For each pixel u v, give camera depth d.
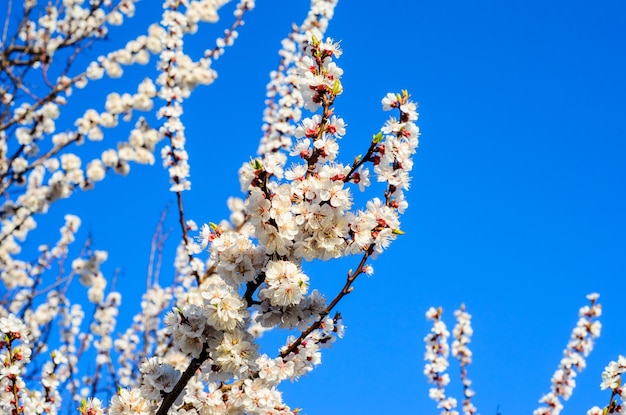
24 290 1.04
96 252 1.00
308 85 0.87
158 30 0.98
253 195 0.84
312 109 0.88
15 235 1.01
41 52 0.91
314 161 0.86
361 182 0.86
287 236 0.84
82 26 0.94
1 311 1.00
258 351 0.87
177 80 1.03
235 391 0.87
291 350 0.87
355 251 0.86
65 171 0.91
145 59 0.97
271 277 0.84
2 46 0.90
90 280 0.99
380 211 0.85
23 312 0.99
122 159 0.92
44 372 0.98
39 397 0.96
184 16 1.03
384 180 0.86
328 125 0.86
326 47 0.88
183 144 1.06
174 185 1.06
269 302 0.87
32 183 0.95
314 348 0.89
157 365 0.89
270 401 0.86
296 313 0.87
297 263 0.86
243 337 0.87
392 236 0.85
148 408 0.88
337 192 0.84
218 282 0.87
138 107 0.94
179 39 1.03
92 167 0.92
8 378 0.90
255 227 0.85
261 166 0.84
